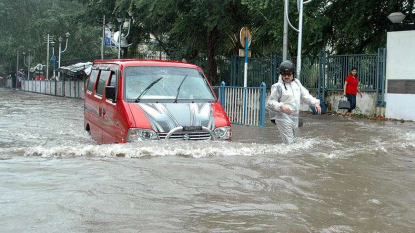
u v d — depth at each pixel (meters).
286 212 4.10
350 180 5.34
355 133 11.38
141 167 5.59
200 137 7.35
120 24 27.44
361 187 5.07
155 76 8.37
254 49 25.61
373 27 21.16
